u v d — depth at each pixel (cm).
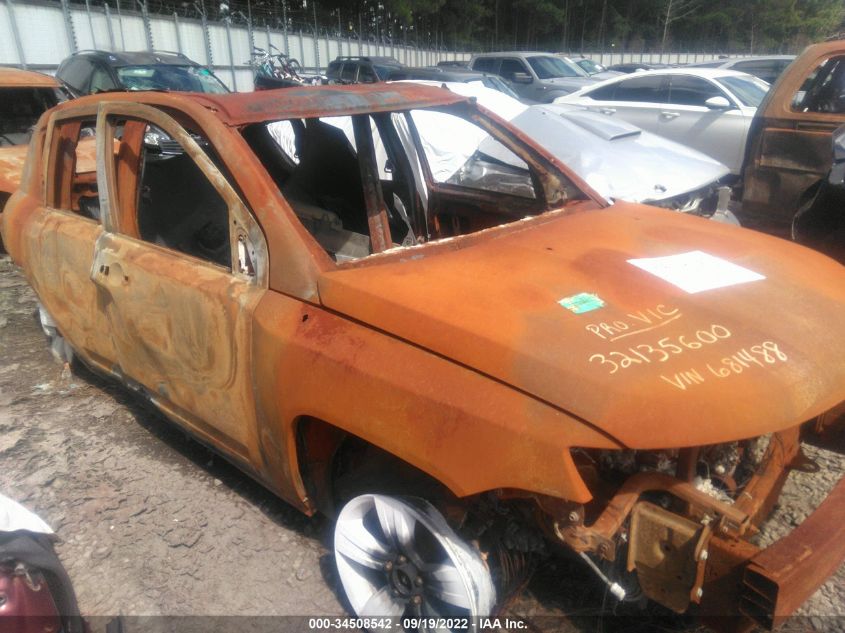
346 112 291
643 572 195
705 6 5125
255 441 257
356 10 3838
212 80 1151
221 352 257
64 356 445
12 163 625
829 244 464
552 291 223
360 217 385
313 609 252
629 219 307
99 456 345
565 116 688
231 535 289
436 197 397
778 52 5241
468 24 5016
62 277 347
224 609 252
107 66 1078
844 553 192
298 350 227
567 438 179
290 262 238
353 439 248
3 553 200
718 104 855
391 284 226
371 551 231
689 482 204
